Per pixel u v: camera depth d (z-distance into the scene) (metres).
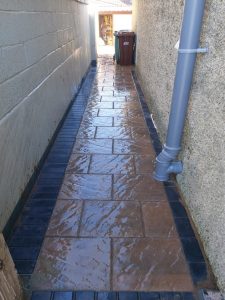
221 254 1.71
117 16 14.43
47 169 3.05
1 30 1.97
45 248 2.05
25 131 2.50
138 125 4.23
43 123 3.12
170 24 3.01
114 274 1.86
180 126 2.43
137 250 2.04
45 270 1.89
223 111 1.68
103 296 1.73
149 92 4.83
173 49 2.87
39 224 2.27
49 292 1.75
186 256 1.99
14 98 2.22
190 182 2.35
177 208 2.47
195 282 1.81
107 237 2.16
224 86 1.66
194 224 2.24
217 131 1.77
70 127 4.16
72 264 1.93
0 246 1.35
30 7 2.64
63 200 2.56
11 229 2.17
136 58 7.98
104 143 3.66
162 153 2.67
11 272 1.48
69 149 3.49
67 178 2.89
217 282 1.76
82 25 6.73
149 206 2.49
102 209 2.45
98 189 2.71
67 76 4.69
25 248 2.05
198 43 2.08
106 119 4.47
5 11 2.05
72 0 5.19
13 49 2.19
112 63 9.70
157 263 1.94
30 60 2.63
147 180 2.85
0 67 1.95
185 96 2.28
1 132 1.97
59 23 3.99
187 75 2.19
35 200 2.55
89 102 5.34
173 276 1.85
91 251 2.04
